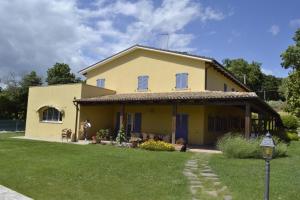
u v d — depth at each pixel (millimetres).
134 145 19922
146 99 20438
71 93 25281
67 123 25281
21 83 42625
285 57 44031
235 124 30297
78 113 24688
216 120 25250
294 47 43562
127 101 21438
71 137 24547
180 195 8234
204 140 22688
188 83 23969
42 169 11391
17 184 9203
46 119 27125
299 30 44219
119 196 8109
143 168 11859
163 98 19797
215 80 25625
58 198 7879
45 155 14883
